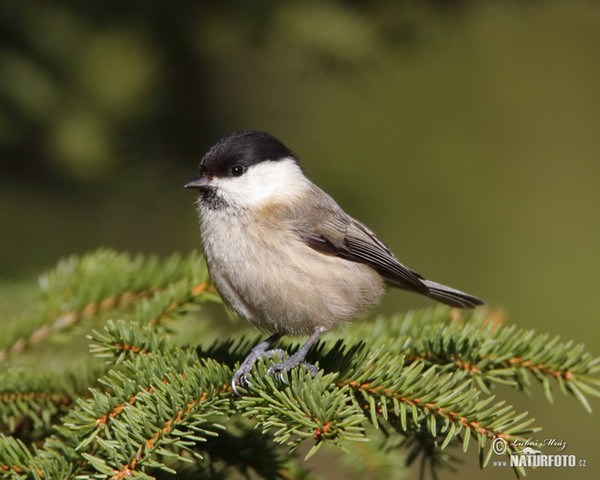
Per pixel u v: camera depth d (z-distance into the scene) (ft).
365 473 21.50
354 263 24.56
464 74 48.52
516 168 48.39
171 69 33.12
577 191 48.44
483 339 20.10
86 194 35.12
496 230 46.60
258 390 17.46
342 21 31.65
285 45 32.07
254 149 23.56
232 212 22.90
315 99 40.52
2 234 38.09
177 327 25.45
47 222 38.99
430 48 32.30
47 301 22.99
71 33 32.07
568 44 54.34
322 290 22.68
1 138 32.68
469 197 47.01
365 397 17.84
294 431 16.06
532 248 46.01
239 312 22.98
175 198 37.96
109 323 19.54
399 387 17.67
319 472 38.68
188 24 31.94
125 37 32.24
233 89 35.73
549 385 19.29
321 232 23.63
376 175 44.09
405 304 45.06
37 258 37.68
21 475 16.15
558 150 49.39
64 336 22.71
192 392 17.49
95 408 17.06
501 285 45.11
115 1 31.96
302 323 23.00
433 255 45.57
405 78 47.52
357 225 25.27
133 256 40.45
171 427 16.42
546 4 30.68
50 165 33.83
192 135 34.27
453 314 22.82
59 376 20.47
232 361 20.57
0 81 31.86
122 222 39.99
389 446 21.20
